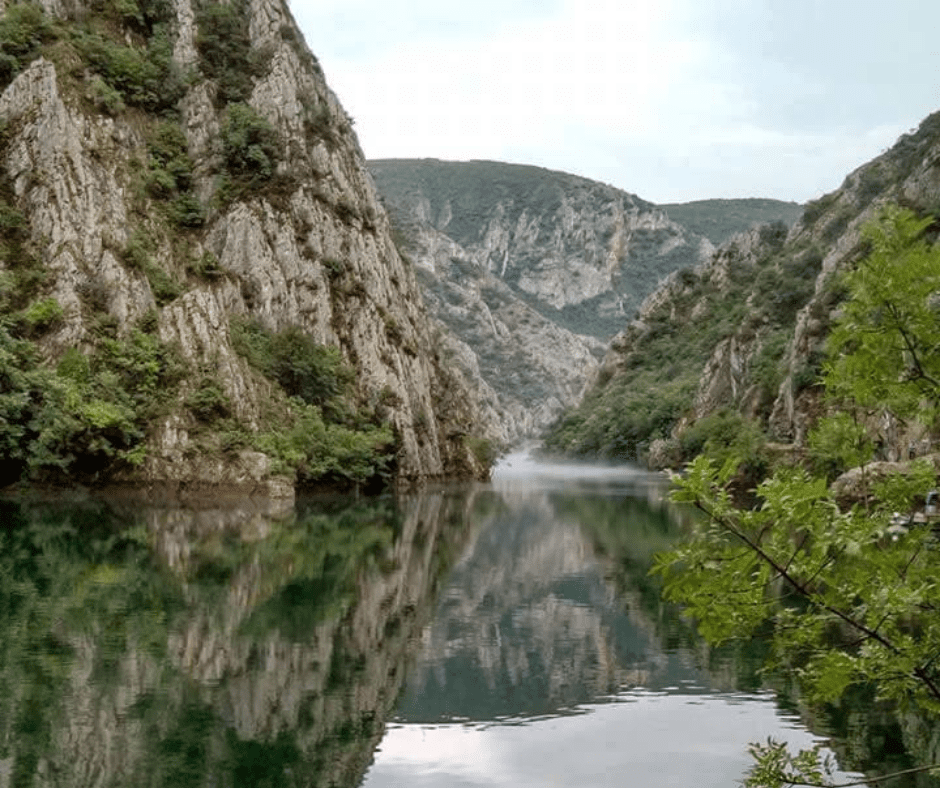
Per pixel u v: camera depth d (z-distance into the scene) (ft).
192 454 238.68
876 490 29.68
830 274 401.90
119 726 63.10
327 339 325.42
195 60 342.85
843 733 64.75
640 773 56.39
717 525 26.35
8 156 262.88
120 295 249.55
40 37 291.17
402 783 54.60
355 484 294.25
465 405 469.16
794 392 340.39
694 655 88.07
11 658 78.59
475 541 179.73
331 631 94.02
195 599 106.52
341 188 369.50
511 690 74.59
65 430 214.28
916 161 489.26
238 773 55.42
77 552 135.74
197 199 306.55
